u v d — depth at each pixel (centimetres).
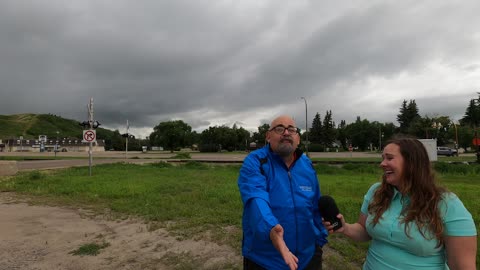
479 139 3512
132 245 594
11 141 11056
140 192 1120
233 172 2075
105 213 850
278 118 279
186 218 776
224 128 11756
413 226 223
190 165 2678
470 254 214
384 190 250
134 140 14938
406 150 235
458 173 2248
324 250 551
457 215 217
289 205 265
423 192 227
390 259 235
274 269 260
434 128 8406
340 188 1252
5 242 620
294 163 285
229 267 486
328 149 9988
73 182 1416
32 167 2497
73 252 564
